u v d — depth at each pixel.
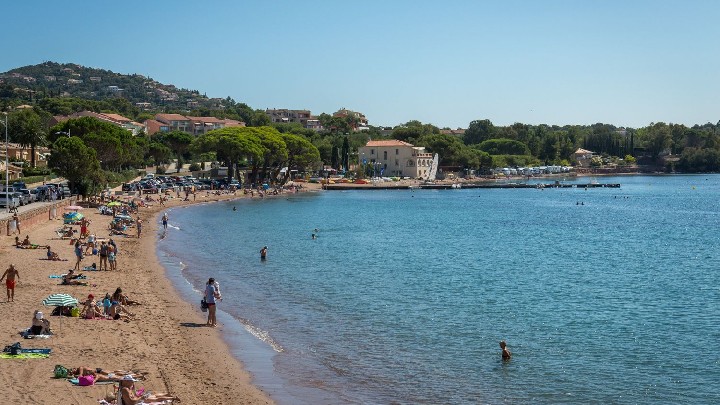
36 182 138.38
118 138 152.50
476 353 36.78
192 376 30.52
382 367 33.94
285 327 41.62
